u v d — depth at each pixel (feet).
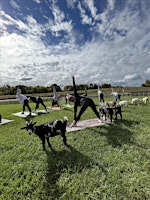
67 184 12.14
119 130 24.23
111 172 13.24
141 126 25.91
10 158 16.78
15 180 12.98
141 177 12.35
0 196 11.28
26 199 10.93
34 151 18.24
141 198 10.43
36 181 12.72
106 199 10.46
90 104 29.01
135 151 16.97
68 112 43.45
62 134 18.92
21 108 58.65
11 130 27.58
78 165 14.58
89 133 23.63
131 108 43.52
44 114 42.19
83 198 10.66
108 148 18.12
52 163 15.29
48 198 10.84
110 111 29.14
